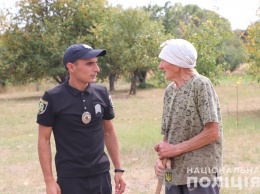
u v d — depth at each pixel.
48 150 3.23
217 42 11.27
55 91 3.20
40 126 3.21
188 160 3.02
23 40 23.81
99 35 23.56
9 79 25.70
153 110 16.39
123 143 8.55
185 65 3.00
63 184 3.22
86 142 3.21
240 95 19.91
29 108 18.69
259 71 12.59
